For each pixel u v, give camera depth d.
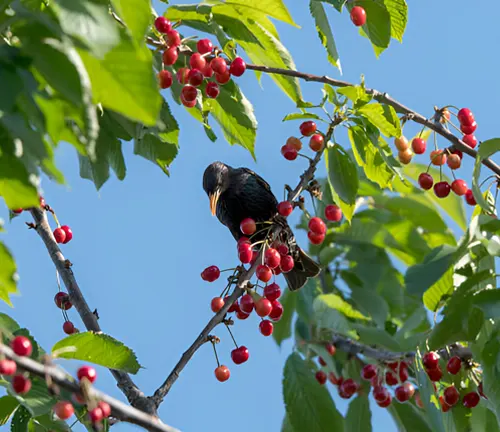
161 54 9.55
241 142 10.57
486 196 10.67
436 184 11.23
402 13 10.31
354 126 10.32
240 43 10.07
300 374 11.70
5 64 4.74
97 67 4.63
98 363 7.43
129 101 4.66
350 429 12.88
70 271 9.67
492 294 9.84
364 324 14.27
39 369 6.38
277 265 9.89
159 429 6.65
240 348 9.51
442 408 10.53
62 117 5.04
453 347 10.93
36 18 4.77
